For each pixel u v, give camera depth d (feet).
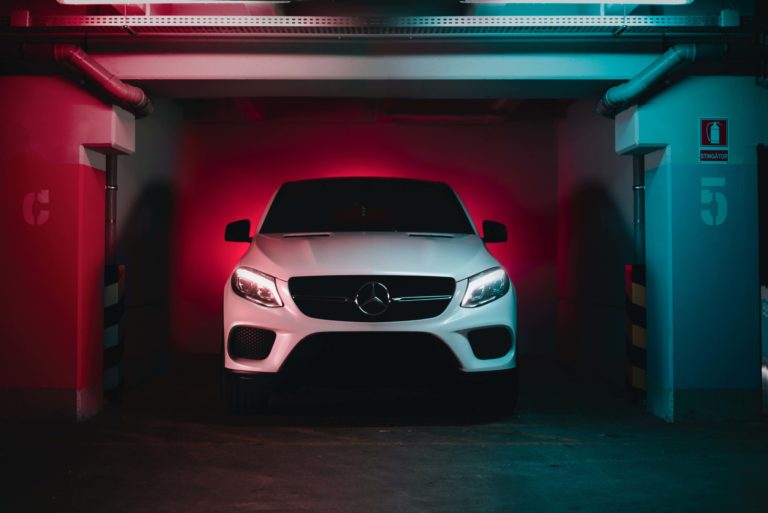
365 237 18.07
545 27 16.94
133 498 11.96
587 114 27.07
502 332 17.02
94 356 18.74
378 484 12.74
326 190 20.97
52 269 17.80
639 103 17.92
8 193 17.83
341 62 18.08
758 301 17.97
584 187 27.40
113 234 20.62
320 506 11.57
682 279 17.92
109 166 20.54
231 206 30.76
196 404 20.51
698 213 17.93
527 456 14.66
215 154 30.83
